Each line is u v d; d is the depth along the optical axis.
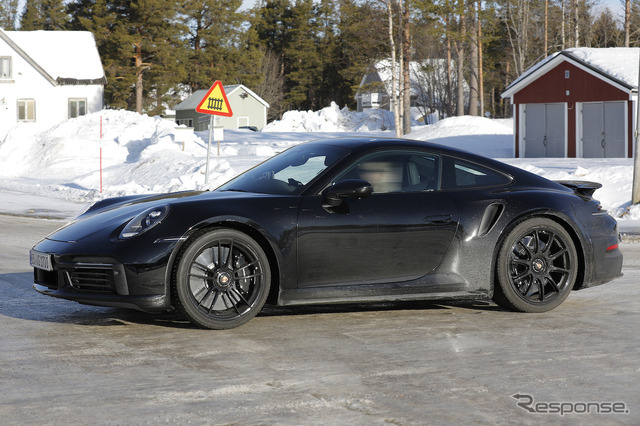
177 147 29.20
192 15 75.06
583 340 5.27
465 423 3.59
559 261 6.29
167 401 3.91
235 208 5.47
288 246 5.52
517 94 31.91
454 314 6.12
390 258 5.75
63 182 24.52
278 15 88.19
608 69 29.30
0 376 4.36
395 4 42.12
